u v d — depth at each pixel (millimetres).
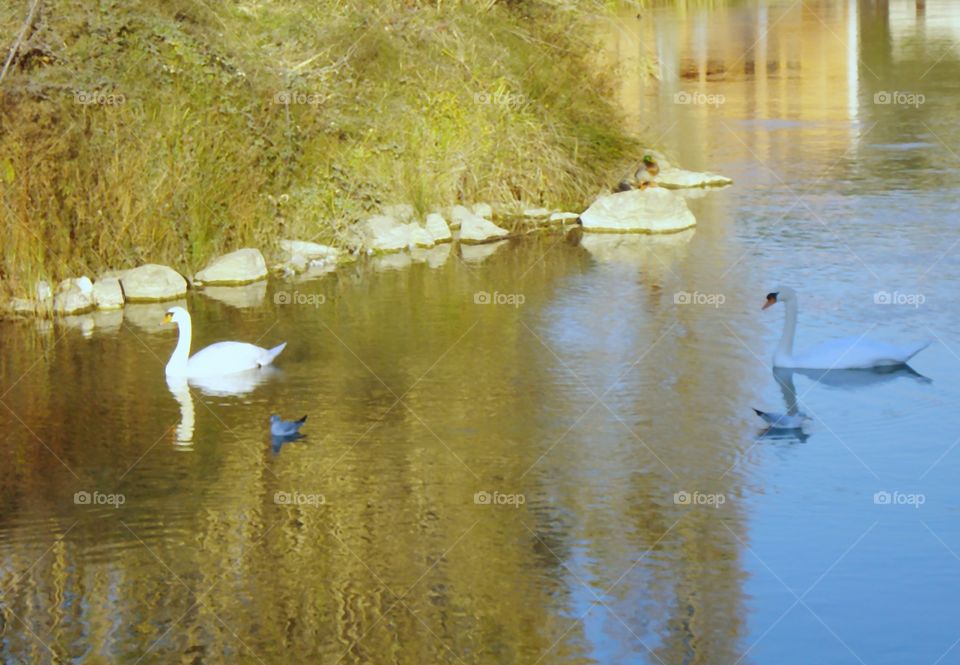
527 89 22578
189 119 18297
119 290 16609
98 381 13641
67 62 17766
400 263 18562
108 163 17469
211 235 18047
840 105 29906
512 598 9125
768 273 17172
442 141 21016
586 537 9984
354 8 21609
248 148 18641
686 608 8953
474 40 22281
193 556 9836
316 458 11547
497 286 17109
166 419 12500
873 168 23484
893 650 8422
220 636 8719
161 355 14508
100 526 10352
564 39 24000
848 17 48719
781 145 25797
